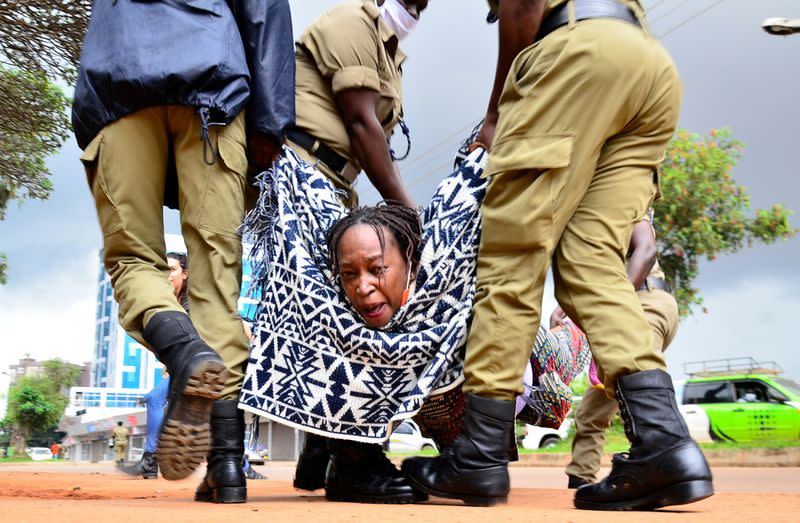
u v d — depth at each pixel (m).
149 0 2.33
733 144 17.56
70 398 68.38
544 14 2.15
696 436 15.62
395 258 2.22
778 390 15.30
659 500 1.88
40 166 9.93
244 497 2.18
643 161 2.16
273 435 30.14
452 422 2.41
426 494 2.18
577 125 2.03
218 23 2.34
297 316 2.25
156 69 2.23
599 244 2.06
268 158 2.51
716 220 17.42
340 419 2.19
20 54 7.78
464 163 2.46
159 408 6.07
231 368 2.25
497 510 1.86
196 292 2.33
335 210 2.47
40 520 1.39
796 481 6.03
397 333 2.25
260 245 2.41
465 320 2.22
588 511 1.90
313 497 2.70
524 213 2.05
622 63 2.01
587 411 3.61
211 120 2.29
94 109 2.33
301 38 2.90
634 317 1.99
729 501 2.40
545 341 2.56
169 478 2.01
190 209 2.34
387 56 2.98
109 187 2.32
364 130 2.78
